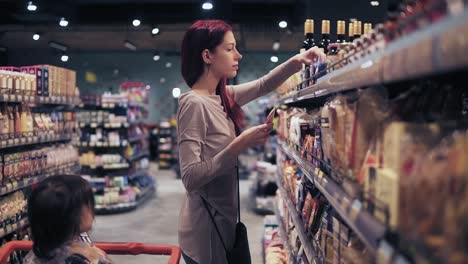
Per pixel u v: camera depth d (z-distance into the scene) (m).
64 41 15.59
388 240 0.98
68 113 6.06
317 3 4.17
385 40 1.19
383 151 1.20
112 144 8.31
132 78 18.48
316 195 2.67
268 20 11.75
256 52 17.47
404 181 0.94
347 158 1.51
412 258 0.84
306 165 2.47
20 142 4.49
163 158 14.90
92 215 1.83
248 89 2.91
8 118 4.28
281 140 4.72
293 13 11.57
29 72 4.94
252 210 7.79
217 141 2.30
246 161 14.51
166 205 8.53
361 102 1.44
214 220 2.37
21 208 4.44
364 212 1.20
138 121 9.93
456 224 0.74
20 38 14.72
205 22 2.41
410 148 0.95
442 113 1.30
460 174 0.75
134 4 12.06
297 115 3.35
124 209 7.95
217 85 2.50
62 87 5.70
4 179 4.09
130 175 8.84
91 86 18.39
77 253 1.71
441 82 1.39
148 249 2.29
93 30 13.48
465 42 0.68
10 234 4.40
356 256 1.49
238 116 2.52
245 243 2.38
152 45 16.78
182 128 2.25
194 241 2.39
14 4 11.53
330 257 2.00
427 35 0.83
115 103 8.45
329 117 1.83
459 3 0.79
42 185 1.74
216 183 2.37
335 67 2.04
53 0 11.50
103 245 2.28
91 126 8.39
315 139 2.33
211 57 2.38
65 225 1.71
